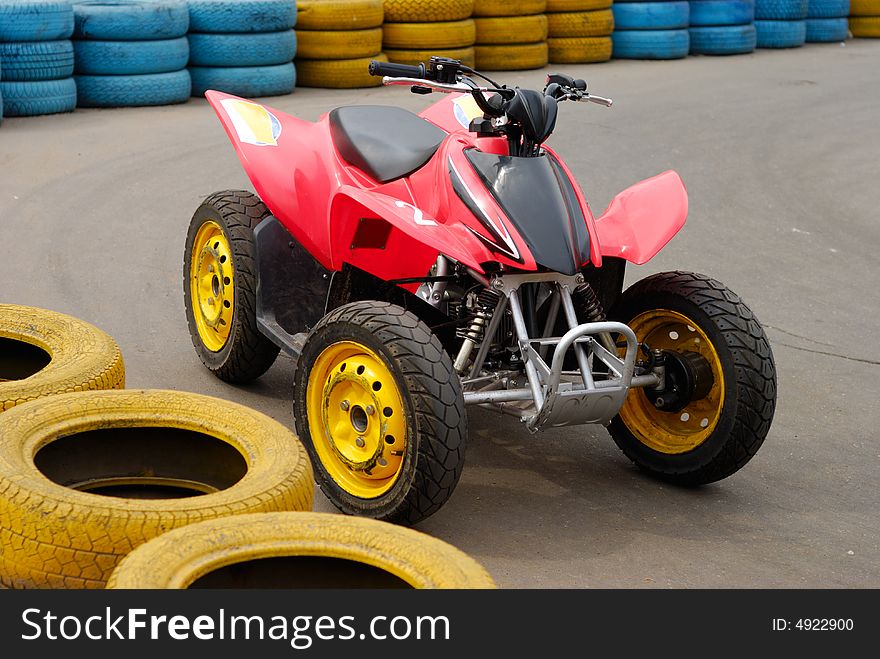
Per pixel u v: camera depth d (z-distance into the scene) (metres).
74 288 6.42
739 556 3.93
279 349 5.05
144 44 11.81
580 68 16.16
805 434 5.14
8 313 4.14
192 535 2.52
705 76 15.93
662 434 4.49
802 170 10.92
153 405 3.33
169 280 6.69
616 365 3.96
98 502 2.75
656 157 10.95
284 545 2.55
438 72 4.20
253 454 3.18
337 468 4.02
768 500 4.42
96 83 11.70
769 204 9.68
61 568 2.71
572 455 4.75
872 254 8.45
